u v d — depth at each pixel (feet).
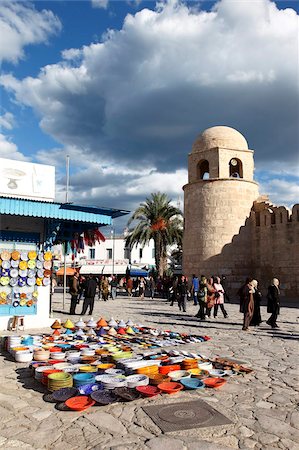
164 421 16.44
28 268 42.11
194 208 99.35
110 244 205.87
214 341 35.88
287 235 87.40
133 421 16.46
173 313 62.39
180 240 123.03
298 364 26.94
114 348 29.73
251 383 22.21
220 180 96.32
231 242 94.58
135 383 20.42
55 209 39.52
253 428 15.88
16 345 29.99
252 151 101.40
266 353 30.63
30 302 42.04
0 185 40.68
